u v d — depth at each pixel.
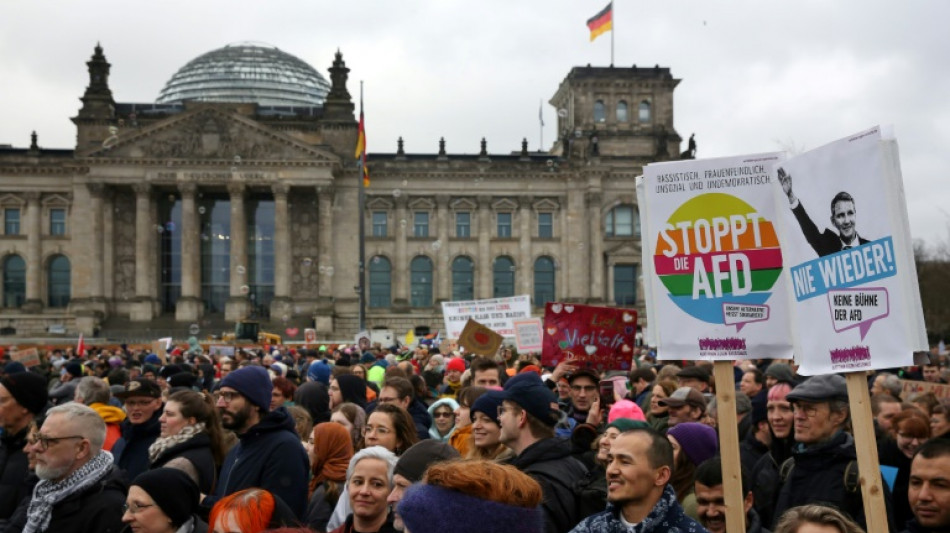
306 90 174.88
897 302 10.30
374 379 33.66
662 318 12.95
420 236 138.12
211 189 133.00
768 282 12.41
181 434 15.79
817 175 11.21
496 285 139.12
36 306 131.88
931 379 33.03
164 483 11.43
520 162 138.62
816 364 11.32
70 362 35.41
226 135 128.88
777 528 9.32
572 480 12.46
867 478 10.50
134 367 40.28
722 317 12.57
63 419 13.12
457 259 139.25
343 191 136.12
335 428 15.71
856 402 10.76
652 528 10.20
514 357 41.00
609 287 138.38
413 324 135.88
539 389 13.30
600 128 142.75
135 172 128.00
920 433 15.84
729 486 11.80
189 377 23.22
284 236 129.88
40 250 132.88
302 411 19.06
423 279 138.50
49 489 13.12
